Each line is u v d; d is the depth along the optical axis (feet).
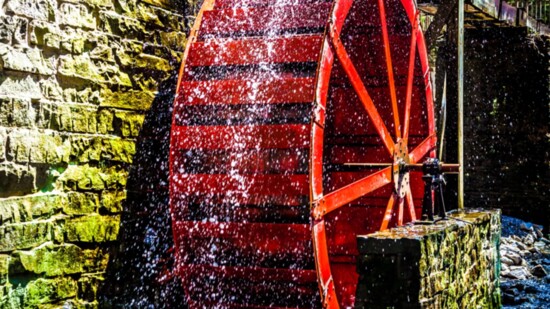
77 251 16.56
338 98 23.82
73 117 16.25
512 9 36.40
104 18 17.29
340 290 23.43
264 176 17.10
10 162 14.53
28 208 15.06
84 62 16.60
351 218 23.57
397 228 16.35
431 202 18.31
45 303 15.61
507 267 27.89
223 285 17.94
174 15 20.26
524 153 38.04
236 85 17.80
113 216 17.70
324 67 17.51
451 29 28.63
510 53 38.09
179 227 17.81
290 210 16.98
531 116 37.78
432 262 15.05
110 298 17.65
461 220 19.02
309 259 17.15
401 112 23.47
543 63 37.47
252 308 17.76
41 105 15.34
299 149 16.92
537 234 35.91
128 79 18.20
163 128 19.88
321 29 18.15
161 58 19.58
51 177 15.75
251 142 17.37
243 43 18.25
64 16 15.96
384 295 14.28
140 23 18.67
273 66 17.89
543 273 27.17
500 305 22.58
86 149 16.70
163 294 19.89
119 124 17.88
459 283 17.39
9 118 14.49
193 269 17.88
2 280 14.46
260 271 17.35
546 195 37.55
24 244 14.96
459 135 24.31
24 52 14.85
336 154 23.97
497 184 38.63
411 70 22.17
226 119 17.76
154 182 19.49
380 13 20.66
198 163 17.80
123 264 18.13
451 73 30.07
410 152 23.04
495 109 38.55
